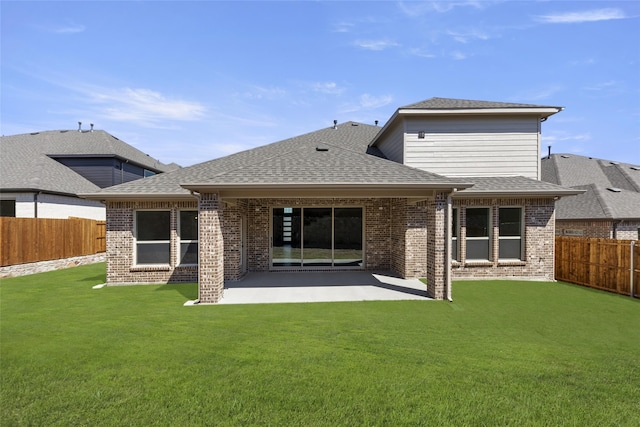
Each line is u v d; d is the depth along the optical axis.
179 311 8.43
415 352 5.75
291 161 11.02
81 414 3.96
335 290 10.78
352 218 14.45
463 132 13.84
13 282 12.66
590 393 4.43
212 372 4.98
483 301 9.43
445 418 3.88
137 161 27.61
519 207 12.93
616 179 25.92
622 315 8.09
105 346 6.01
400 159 14.21
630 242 10.20
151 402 4.20
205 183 9.10
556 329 7.03
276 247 14.35
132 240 12.20
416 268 12.58
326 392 4.43
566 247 12.62
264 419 3.85
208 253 9.39
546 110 13.52
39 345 6.06
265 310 8.50
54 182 20.56
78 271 15.55
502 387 4.56
